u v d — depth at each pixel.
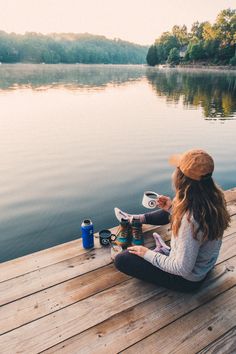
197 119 13.06
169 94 23.92
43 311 2.06
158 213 2.79
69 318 2.01
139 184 5.71
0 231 4.04
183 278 2.01
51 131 10.33
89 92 24.95
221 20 78.31
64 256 2.64
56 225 4.20
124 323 1.98
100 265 2.53
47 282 2.32
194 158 1.62
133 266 2.13
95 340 1.86
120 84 34.78
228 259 2.67
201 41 88.50
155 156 7.56
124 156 7.54
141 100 20.03
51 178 6.02
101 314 2.05
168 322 2.00
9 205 4.80
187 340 1.87
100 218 4.40
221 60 81.62
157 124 11.80
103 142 8.89
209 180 1.67
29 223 4.25
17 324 1.96
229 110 16.00
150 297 2.21
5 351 1.78
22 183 5.74
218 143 8.94
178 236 1.72
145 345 1.83
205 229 1.64
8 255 3.51
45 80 39.81
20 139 9.18
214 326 1.98
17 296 2.18
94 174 6.25
